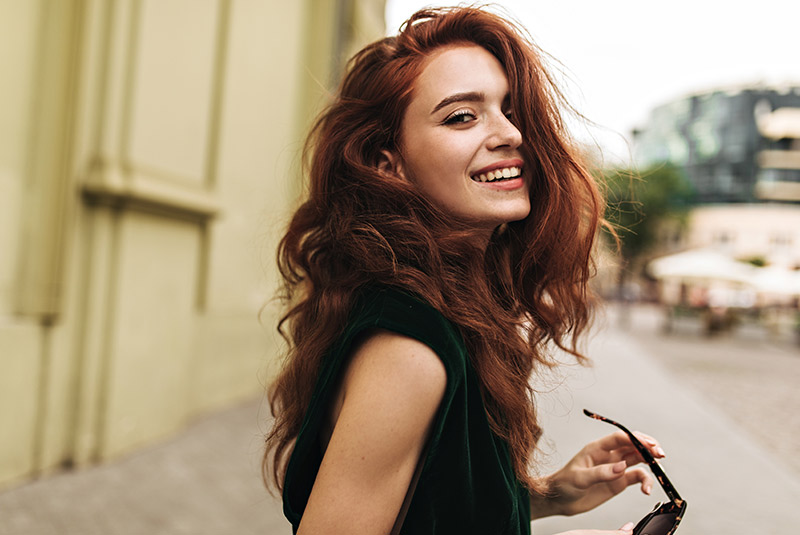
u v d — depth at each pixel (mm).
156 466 4211
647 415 6422
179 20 4770
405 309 829
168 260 4848
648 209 46344
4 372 3551
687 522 3633
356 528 748
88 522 3268
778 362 12734
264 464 1102
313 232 1119
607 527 3449
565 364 1195
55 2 3711
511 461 972
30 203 3715
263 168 6820
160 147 4621
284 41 7164
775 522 3682
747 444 5477
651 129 72125
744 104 62562
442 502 825
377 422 762
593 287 1365
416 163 988
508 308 1128
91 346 4082
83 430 4086
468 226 985
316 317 1017
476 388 868
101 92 3979
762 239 54656
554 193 1047
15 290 3691
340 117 1073
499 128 980
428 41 1033
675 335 19203
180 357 5105
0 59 3486
